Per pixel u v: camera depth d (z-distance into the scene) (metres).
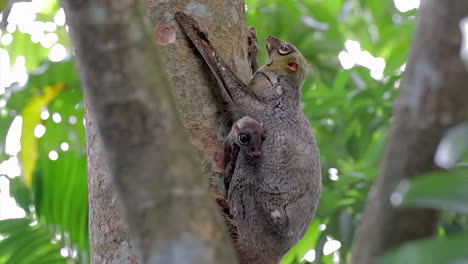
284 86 6.44
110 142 3.16
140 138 3.14
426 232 2.85
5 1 5.06
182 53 5.70
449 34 2.96
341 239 7.07
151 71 3.26
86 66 3.25
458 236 2.45
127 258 5.02
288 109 6.18
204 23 5.91
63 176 6.84
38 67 8.93
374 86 8.59
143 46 3.29
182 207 3.02
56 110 8.58
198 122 5.58
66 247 6.74
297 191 5.65
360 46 10.89
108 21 3.27
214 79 5.75
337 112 8.59
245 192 5.61
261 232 5.56
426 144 2.91
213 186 5.49
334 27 10.31
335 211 7.30
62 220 6.79
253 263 5.54
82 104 8.56
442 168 2.90
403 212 2.86
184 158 3.14
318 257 7.02
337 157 8.54
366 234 2.93
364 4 11.03
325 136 8.70
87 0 3.28
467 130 2.65
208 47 5.77
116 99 3.17
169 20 5.78
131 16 3.31
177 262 2.89
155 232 2.97
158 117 3.18
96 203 5.30
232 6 6.15
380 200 2.92
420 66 2.98
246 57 6.29
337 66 10.09
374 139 8.63
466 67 2.94
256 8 10.11
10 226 6.75
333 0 10.93
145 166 3.10
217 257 2.94
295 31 10.09
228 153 5.65
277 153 5.70
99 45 3.24
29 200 6.89
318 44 10.16
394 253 2.44
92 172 5.42
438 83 2.93
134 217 3.04
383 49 10.66
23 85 8.64
